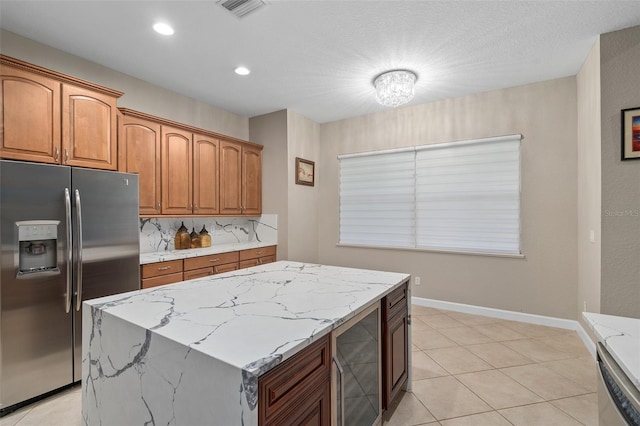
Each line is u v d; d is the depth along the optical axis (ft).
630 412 2.60
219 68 9.66
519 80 10.47
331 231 15.06
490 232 11.44
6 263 6.13
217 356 2.87
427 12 6.93
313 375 3.55
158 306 4.40
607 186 7.61
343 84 10.87
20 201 6.28
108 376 4.07
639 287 7.31
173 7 6.75
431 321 11.02
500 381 7.20
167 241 11.45
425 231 12.76
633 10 6.80
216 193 11.98
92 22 7.28
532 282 10.73
